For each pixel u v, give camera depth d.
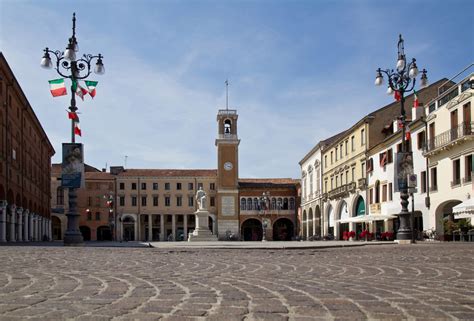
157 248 24.12
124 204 104.31
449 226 38.28
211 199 104.69
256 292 7.96
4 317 5.91
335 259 15.62
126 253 19.38
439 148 41.28
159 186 104.94
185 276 10.39
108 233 105.06
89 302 6.96
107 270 11.75
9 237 53.91
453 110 40.19
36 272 11.17
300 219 97.50
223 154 99.69
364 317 5.95
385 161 53.44
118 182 104.62
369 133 58.88
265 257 16.81
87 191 103.94
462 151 38.53
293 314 6.13
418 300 7.10
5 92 50.22
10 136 53.06
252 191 100.25
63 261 14.70
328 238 70.81
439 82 55.84
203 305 6.75
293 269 12.05
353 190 63.72
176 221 105.69
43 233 81.75
